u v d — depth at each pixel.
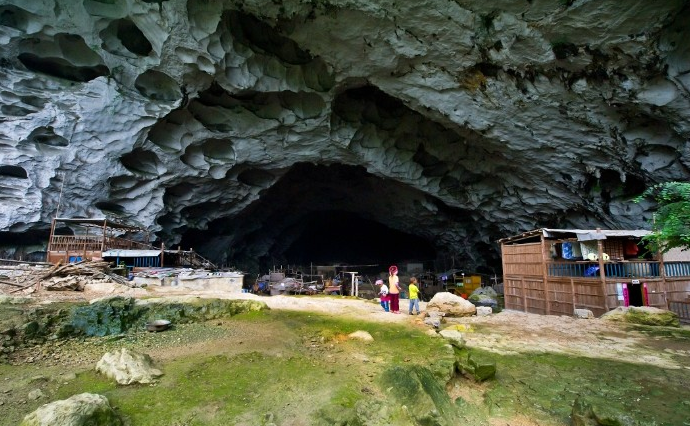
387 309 12.11
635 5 10.90
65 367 5.82
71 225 18.36
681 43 11.53
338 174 26.14
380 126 20.66
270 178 23.03
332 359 6.62
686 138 13.51
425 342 7.68
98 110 16.03
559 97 14.36
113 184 18.84
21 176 17.48
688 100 12.36
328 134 19.61
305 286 23.67
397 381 5.18
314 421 4.39
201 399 4.81
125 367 5.34
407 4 12.39
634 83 12.81
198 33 14.14
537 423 4.80
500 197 21.84
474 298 20.78
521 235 13.86
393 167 21.62
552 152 16.89
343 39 14.22
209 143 19.64
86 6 13.93
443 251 30.88
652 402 5.04
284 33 14.65
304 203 29.67
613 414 4.41
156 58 15.16
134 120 16.75
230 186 21.97
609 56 12.44
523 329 9.06
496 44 13.15
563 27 12.02
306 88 17.28
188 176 20.00
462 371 5.97
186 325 8.99
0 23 14.21
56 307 8.55
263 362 6.29
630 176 16.75
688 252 12.80
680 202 8.84
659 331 8.70
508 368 6.38
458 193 23.08
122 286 11.98
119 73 15.85
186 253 19.70
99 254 15.22
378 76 15.78
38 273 11.95
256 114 18.84
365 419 4.53
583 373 6.07
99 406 3.98
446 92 15.59
